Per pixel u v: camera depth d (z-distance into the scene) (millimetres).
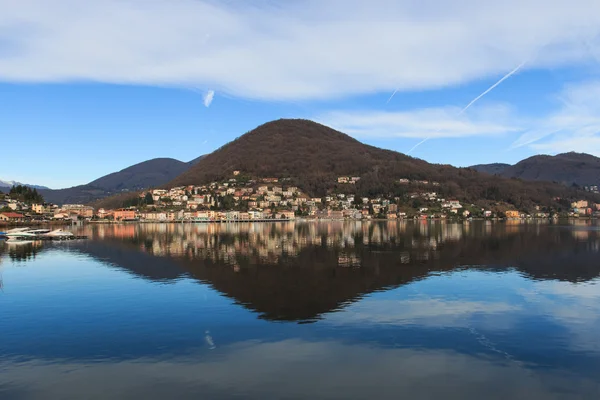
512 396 21359
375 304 38094
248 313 35125
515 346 27688
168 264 64500
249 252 82188
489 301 39219
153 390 21797
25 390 21781
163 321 32875
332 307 37031
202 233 154625
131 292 43188
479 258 70938
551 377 23312
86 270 58531
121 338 29125
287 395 21344
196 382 22625
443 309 36406
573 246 92312
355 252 81312
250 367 24438
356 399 21016
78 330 30797
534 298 40438
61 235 125625
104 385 22328
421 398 21141
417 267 60375
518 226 199875
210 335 29703
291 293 42625
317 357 25828
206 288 45188
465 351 26812
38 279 51188
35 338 29156
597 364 24953
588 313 35250
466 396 21359
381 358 25719
